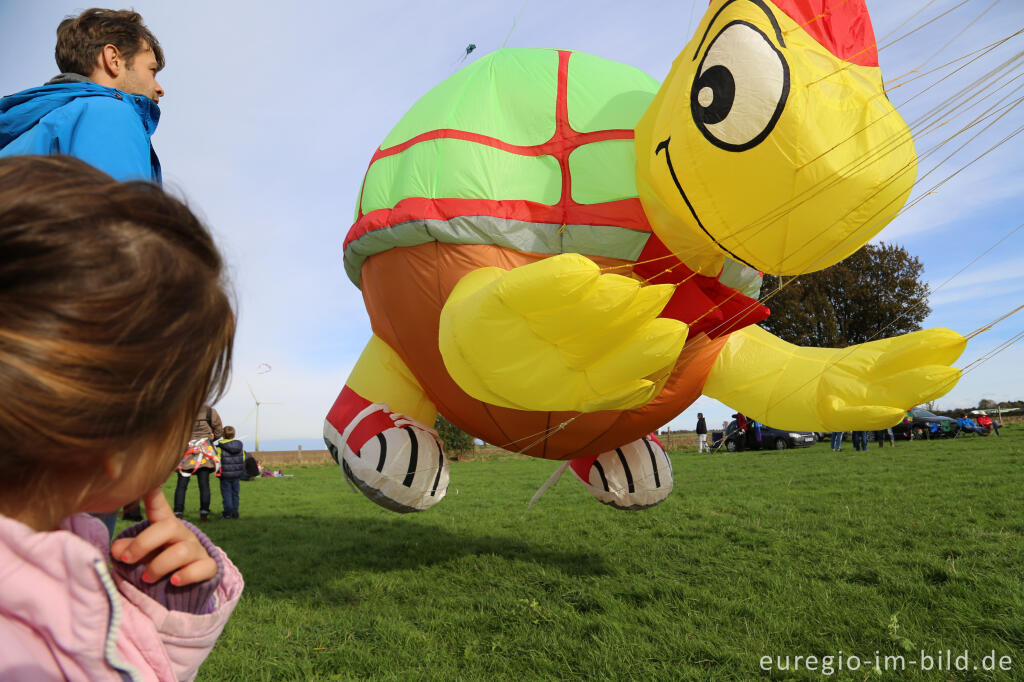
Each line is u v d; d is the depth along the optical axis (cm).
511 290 274
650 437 497
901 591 403
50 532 56
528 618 383
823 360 385
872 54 284
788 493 860
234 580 83
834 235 283
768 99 265
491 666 324
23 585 55
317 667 331
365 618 401
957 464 1077
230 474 905
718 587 434
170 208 56
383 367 443
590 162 351
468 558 553
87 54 235
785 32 274
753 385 401
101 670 59
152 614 74
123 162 208
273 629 383
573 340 285
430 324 374
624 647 335
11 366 43
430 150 364
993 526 575
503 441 413
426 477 410
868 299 2781
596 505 876
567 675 312
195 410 60
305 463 2556
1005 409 2725
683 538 613
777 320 2755
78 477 53
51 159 54
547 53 400
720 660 319
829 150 264
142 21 251
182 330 51
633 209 340
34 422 45
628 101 371
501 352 293
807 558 502
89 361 45
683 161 293
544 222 345
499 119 370
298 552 616
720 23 281
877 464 1191
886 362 347
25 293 44
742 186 282
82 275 45
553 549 594
